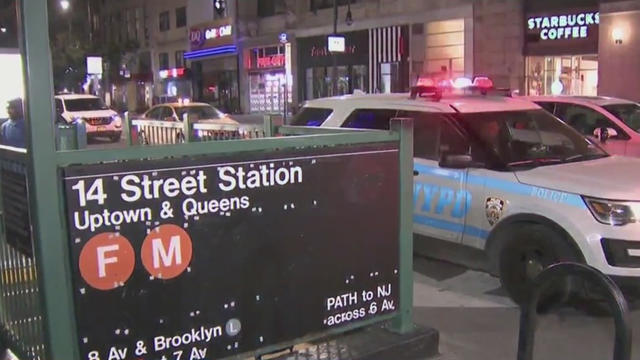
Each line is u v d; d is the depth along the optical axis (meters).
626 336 2.98
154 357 3.04
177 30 46.88
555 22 23.48
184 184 3.04
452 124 6.21
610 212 4.92
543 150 6.10
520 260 5.46
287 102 31.23
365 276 3.73
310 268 3.51
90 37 51.16
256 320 3.34
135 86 53.97
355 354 3.64
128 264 2.93
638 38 20.28
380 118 6.94
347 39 30.83
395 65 28.39
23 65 2.66
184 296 3.10
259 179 3.27
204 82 43.12
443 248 6.25
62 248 2.76
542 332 4.93
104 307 2.88
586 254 4.97
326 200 3.52
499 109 6.39
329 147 3.51
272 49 36.12
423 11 26.83
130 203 2.91
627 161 5.96
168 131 8.46
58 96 22.94
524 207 5.39
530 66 24.83
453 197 6.07
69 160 2.74
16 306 3.41
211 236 3.15
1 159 3.35
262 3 37.53
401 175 3.83
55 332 2.77
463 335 4.92
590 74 23.19
